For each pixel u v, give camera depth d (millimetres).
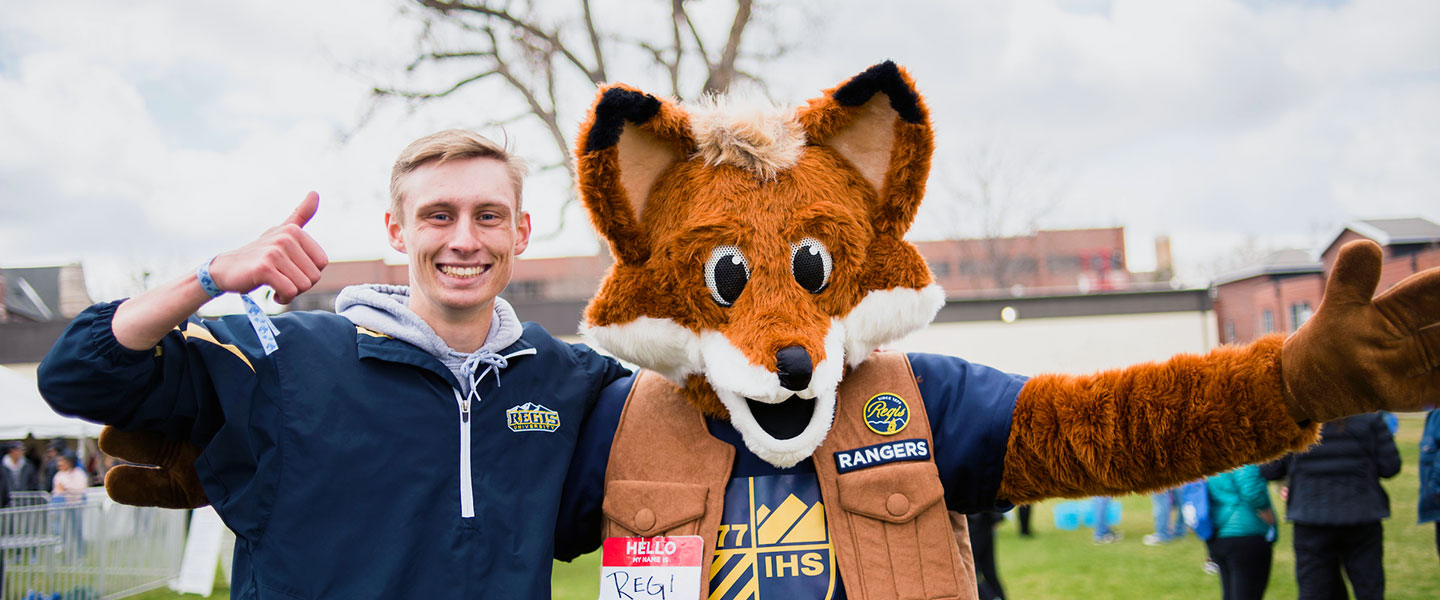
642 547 2238
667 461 2334
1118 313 19734
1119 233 51531
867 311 2215
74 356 1791
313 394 2053
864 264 2225
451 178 2123
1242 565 4840
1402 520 9789
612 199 2227
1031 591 7160
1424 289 1824
